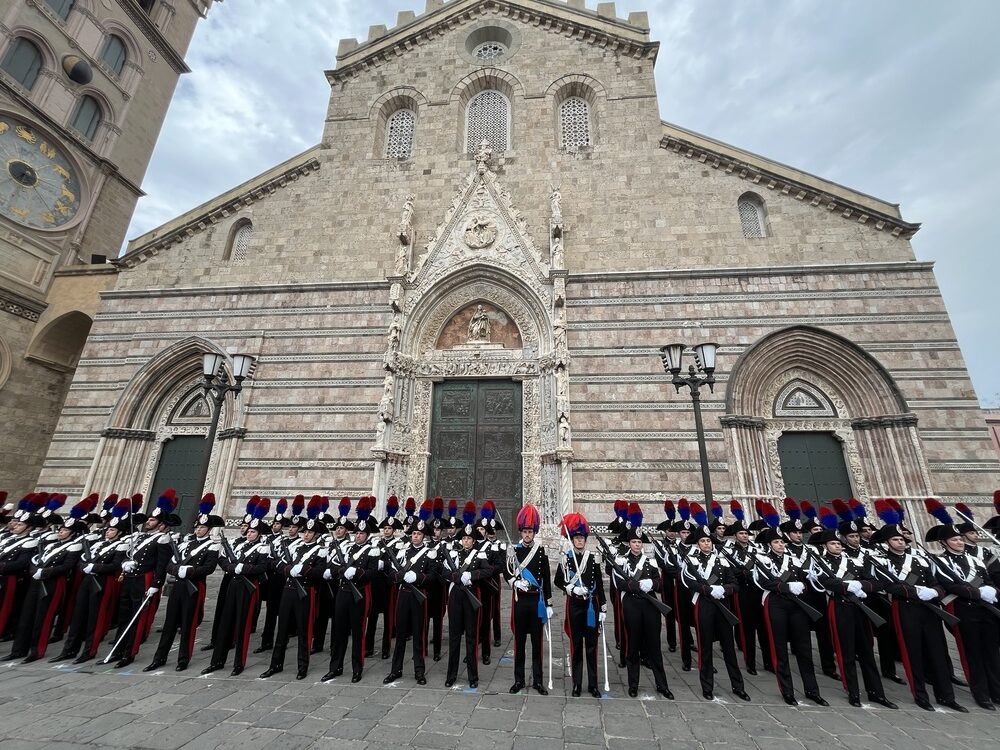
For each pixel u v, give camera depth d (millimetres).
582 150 21969
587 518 16906
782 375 18141
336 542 9062
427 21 25328
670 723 6367
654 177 21078
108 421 19734
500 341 20281
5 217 22812
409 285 20469
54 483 19312
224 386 13750
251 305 21062
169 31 33656
